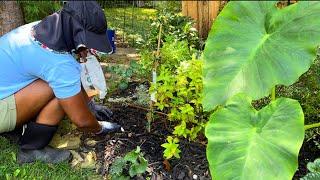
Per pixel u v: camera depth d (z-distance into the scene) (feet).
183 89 10.04
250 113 7.97
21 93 9.78
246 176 7.35
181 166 9.87
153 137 10.86
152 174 9.72
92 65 11.33
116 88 13.05
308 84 10.60
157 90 10.23
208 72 8.89
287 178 7.24
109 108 12.12
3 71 9.68
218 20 9.02
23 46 9.49
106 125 10.99
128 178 9.59
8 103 9.77
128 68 13.33
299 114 7.67
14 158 10.35
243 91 8.61
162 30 13.74
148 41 13.92
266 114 7.88
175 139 9.66
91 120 10.08
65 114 10.33
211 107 8.75
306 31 8.34
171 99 10.58
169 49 11.60
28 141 10.30
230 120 7.93
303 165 9.86
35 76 9.71
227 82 8.72
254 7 8.87
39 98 9.81
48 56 9.29
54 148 10.71
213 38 9.00
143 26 19.11
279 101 7.93
